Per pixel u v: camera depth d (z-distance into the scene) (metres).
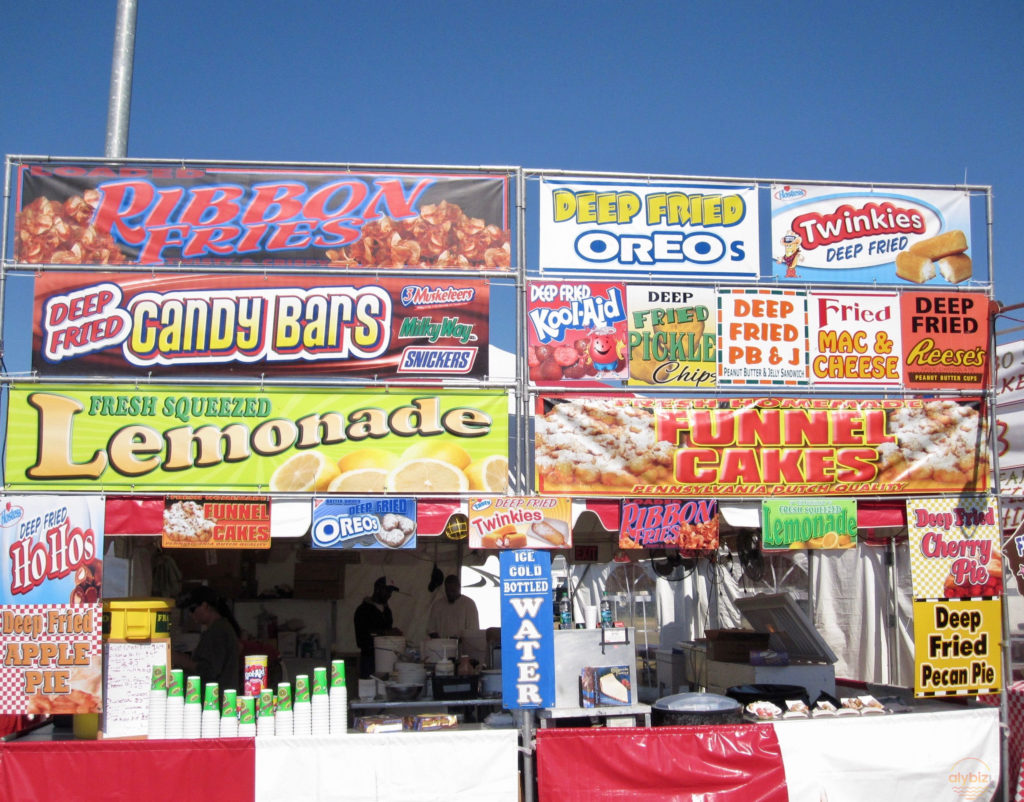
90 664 6.09
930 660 6.85
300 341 6.55
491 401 6.62
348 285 6.64
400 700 6.82
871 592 10.16
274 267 6.59
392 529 6.41
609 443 6.70
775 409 6.92
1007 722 6.87
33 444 6.27
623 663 6.62
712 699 6.56
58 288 6.46
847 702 6.95
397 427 6.52
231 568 10.37
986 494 7.11
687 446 6.77
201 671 7.44
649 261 6.95
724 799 6.20
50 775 5.81
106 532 6.23
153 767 5.87
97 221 6.55
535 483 6.60
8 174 6.52
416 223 6.76
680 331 6.89
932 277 7.29
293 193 6.71
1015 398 8.78
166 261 6.57
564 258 6.85
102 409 6.35
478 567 6.75
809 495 6.88
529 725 6.30
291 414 6.46
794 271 7.11
